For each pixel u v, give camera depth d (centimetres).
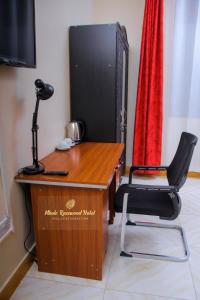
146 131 323
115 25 221
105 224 167
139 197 185
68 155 196
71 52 234
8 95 139
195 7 295
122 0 314
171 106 330
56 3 199
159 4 291
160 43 299
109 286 156
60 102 219
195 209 257
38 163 165
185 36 305
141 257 182
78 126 236
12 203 148
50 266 166
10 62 121
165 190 162
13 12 123
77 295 150
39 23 172
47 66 189
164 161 349
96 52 229
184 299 147
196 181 333
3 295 143
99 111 241
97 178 145
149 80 309
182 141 190
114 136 243
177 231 219
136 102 322
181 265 175
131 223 227
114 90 233
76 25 245
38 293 152
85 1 280
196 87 316
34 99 169
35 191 151
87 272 161
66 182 142
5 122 137
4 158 138
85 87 238
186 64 313
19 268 159
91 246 155
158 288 155
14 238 153
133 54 326
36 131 152
